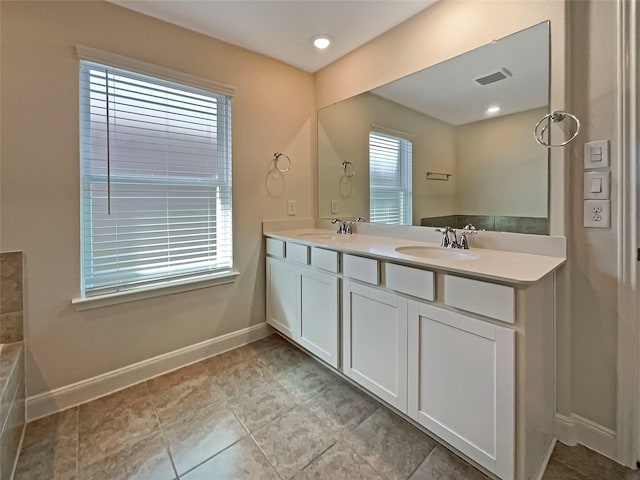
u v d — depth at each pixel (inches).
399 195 84.8
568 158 55.8
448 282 51.6
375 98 88.5
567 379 57.7
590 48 53.4
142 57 74.0
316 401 69.8
